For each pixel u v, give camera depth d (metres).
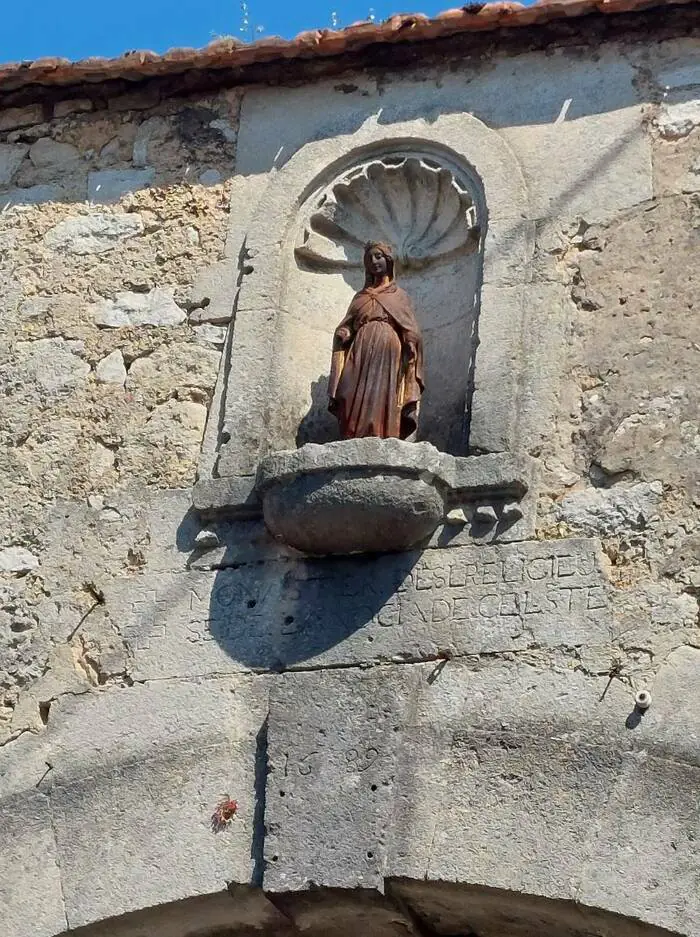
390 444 7.80
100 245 9.22
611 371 8.11
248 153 9.26
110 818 7.79
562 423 8.05
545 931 7.49
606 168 8.57
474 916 7.54
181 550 8.28
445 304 8.81
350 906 7.48
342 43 9.14
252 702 7.83
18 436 8.80
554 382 8.16
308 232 8.95
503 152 8.73
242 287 8.82
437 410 8.54
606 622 7.55
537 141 8.76
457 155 8.82
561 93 8.85
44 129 9.66
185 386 8.72
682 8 8.81
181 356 8.80
